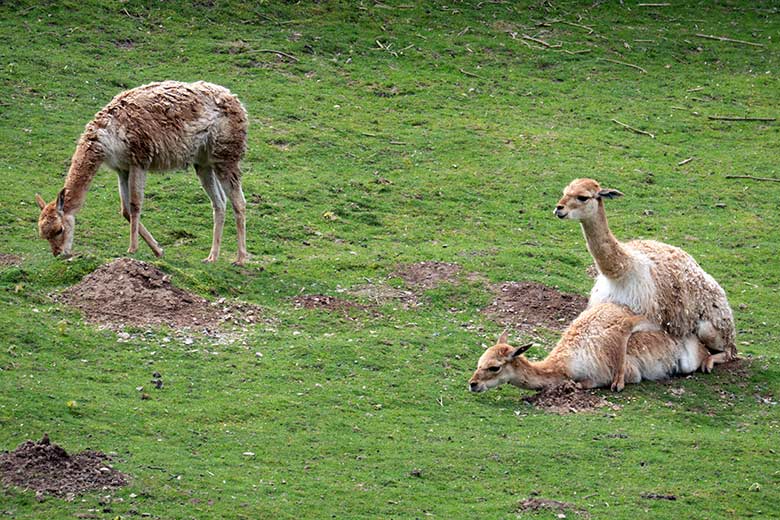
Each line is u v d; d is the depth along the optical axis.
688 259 30.12
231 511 20.84
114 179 43.88
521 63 60.81
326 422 25.44
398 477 23.09
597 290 30.05
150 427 24.25
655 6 69.75
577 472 23.91
